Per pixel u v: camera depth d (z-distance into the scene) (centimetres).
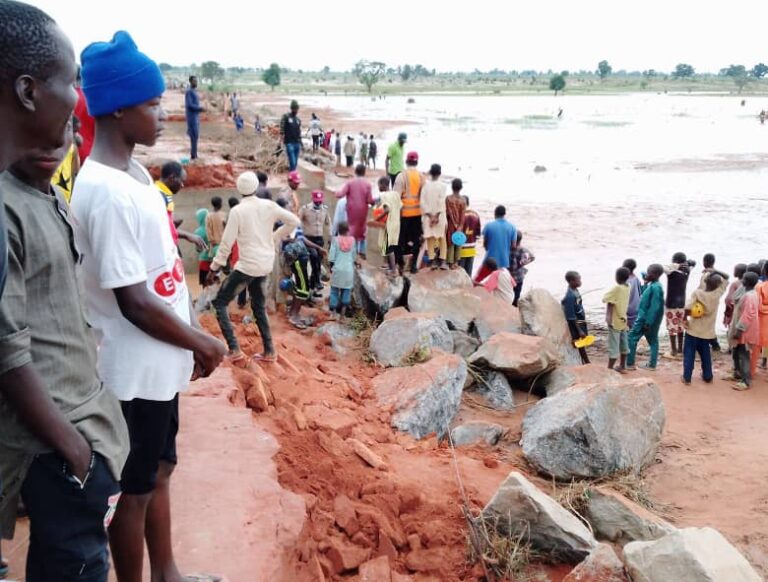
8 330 183
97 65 254
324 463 550
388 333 997
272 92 13688
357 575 453
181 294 289
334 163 3419
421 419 787
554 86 13950
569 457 740
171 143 2448
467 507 550
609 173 3628
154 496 317
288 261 1037
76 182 254
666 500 741
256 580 373
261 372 720
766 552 640
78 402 214
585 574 467
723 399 1057
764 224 2386
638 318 1191
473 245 1308
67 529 213
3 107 180
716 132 6150
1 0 181
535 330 1116
